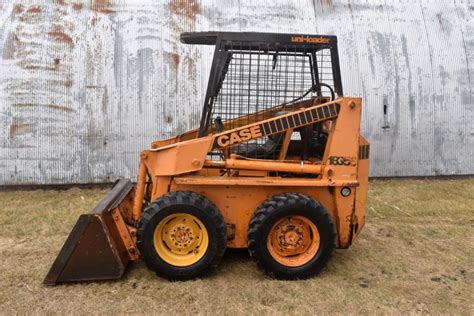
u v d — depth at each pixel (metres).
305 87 4.94
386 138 8.05
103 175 7.54
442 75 8.21
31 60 7.35
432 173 8.25
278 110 4.53
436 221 5.74
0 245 4.74
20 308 3.34
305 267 3.81
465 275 4.04
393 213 6.08
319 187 3.98
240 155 4.16
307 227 3.87
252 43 3.98
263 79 4.66
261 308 3.36
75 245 3.70
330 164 3.89
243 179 3.85
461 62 8.33
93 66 7.46
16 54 7.34
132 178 7.59
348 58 7.99
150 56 7.61
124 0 7.85
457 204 6.52
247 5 8.14
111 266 3.74
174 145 3.82
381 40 8.18
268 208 3.71
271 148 4.23
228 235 3.96
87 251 3.71
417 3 8.59
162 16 7.81
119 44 7.58
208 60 7.76
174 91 7.60
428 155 8.20
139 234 3.67
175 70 7.63
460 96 8.25
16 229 5.30
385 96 8.01
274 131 3.86
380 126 8.02
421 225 5.56
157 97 7.57
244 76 4.54
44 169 7.38
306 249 3.90
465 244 4.86
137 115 7.53
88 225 3.70
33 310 3.32
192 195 3.72
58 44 7.46
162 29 7.74
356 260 4.36
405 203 6.56
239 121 4.50
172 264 3.74
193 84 7.65
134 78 7.53
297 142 4.53
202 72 7.70
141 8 7.81
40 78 7.33
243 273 3.96
